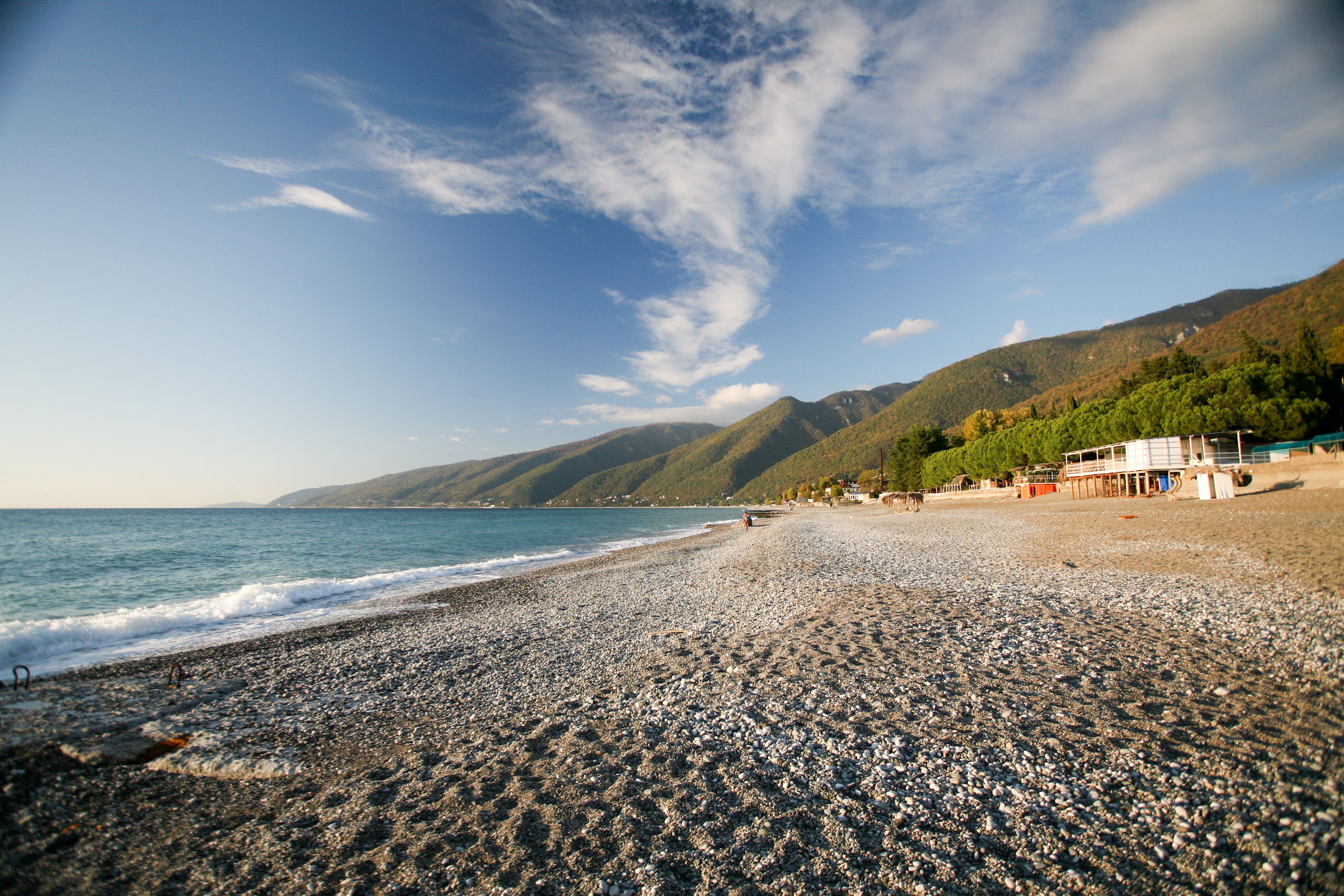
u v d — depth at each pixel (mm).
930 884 3699
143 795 5355
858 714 6422
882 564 18891
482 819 4668
